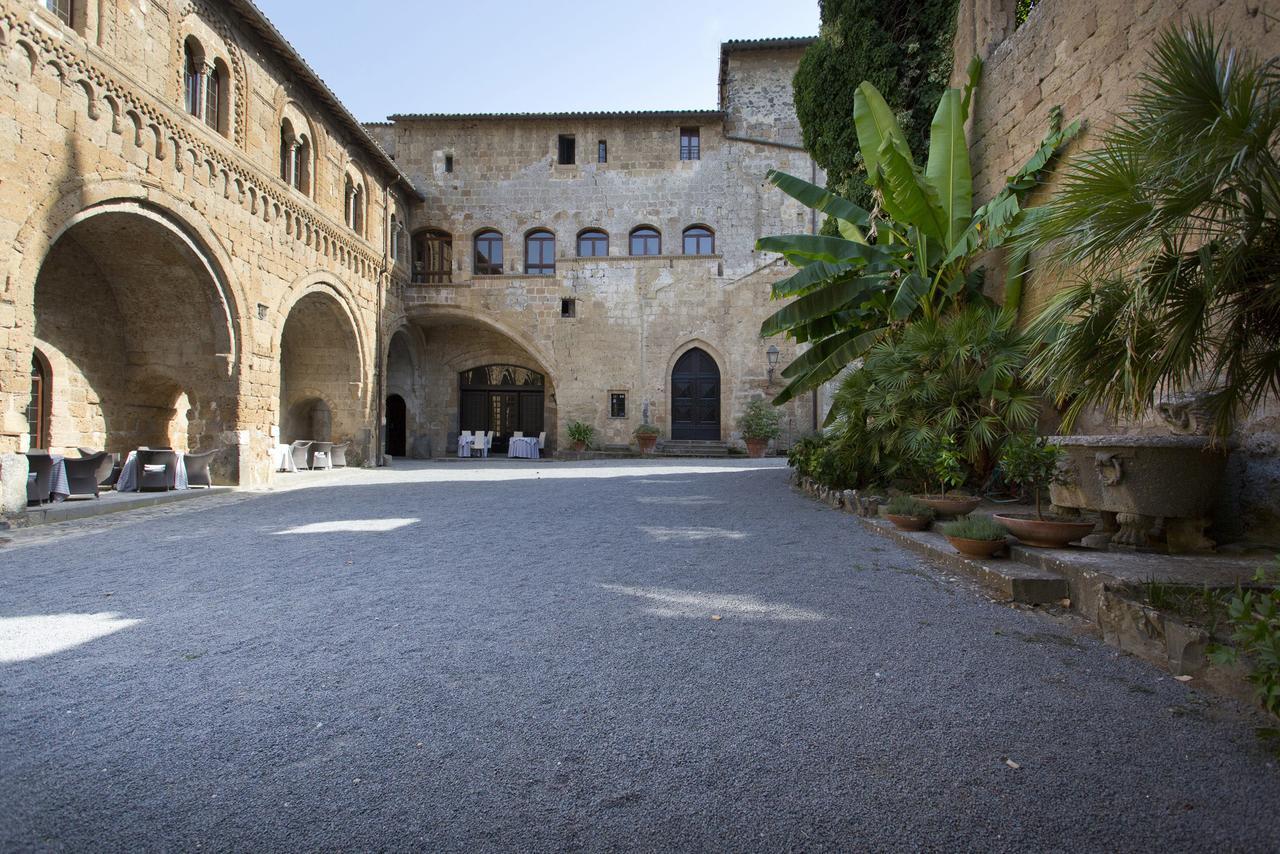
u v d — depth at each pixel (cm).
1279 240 308
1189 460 474
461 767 240
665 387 2350
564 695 301
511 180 2545
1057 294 387
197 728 271
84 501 977
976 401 754
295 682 317
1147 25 704
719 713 281
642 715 280
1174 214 303
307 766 241
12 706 291
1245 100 295
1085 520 533
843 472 955
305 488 1277
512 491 1172
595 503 985
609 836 200
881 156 903
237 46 1306
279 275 1438
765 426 2239
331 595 473
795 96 1423
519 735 263
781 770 236
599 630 391
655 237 2555
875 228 1092
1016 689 304
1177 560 449
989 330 753
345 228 1762
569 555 604
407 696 301
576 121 2541
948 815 208
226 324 1264
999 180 1022
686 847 194
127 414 1309
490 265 2558
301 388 1914
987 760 241
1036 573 461
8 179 830
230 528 785
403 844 196
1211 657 265
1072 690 302
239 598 466
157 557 611
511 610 432
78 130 927
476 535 716
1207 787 223
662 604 443
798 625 397
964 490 857
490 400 2645
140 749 254
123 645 370
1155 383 351
